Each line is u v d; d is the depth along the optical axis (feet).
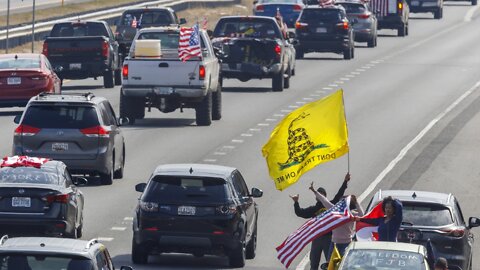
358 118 377.30
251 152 315.17
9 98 356.18
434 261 154.71
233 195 203.10
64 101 268.41
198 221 200.54
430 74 490.90
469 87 454.40
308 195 268.41
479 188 283.59
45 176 213.46
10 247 136.87
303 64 522.88
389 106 402.93
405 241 186.19
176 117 372.99
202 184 202.69
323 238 190.19
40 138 266.36
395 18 651.25
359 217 179.42
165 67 344.90
